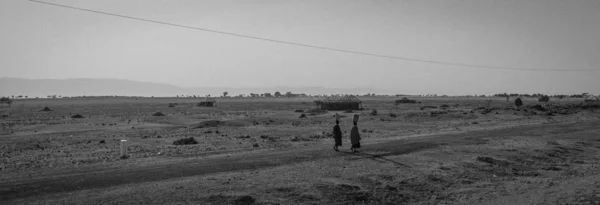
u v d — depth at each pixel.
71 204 14.43
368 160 23.62
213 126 49.75
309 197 16.31
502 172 22.77
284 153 25.92
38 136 39.53
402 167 22.16
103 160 23.58
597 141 36.41
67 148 30.16
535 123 53.94
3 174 19.08
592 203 16.30
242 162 22.48
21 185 16.86
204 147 29.70
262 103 144.25
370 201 16.80
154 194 15.79
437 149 28.20
